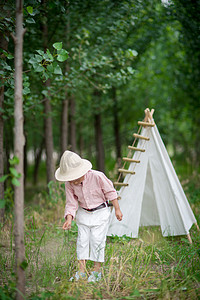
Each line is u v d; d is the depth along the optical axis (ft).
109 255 11.33
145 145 13.71
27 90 11.81
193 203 19.10
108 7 18.66
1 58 11.80
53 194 19.49
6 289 8.59
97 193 10.27
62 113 24.31
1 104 14.65
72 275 10.08
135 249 11.44
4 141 19.01
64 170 9.92
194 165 32.71
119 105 34.01
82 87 21.95
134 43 23.59
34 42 18.57
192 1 18.70
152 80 34.06
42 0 14.20
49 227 15.87
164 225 13.93
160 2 21.04
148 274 10.00
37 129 28.73
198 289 8.98
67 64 20.02
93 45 20.76
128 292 9.05
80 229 10.32
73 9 18.63
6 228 14.78
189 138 41.06
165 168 13.47
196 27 19.69
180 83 30.42
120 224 13.93
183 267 10.57
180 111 35.91
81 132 37.04
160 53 34.37
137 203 13.96
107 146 37.40
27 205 21.11
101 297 8.64
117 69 20.90
